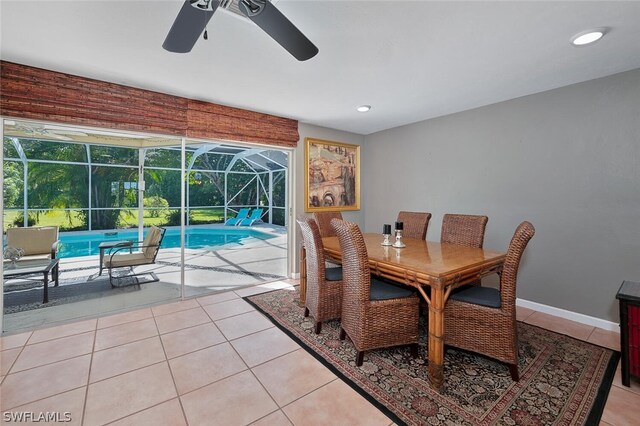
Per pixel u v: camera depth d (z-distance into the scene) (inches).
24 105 91.4
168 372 76.4
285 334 98.3
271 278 164.7
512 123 123.7
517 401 65.7
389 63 90.6
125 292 137.6
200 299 130.9
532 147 118.1
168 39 58.1
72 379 73.4
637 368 69.6
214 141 135.4
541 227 116.3
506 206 126.5
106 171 165.9
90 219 165.2
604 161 101.0
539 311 116.8
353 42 78.0
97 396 67.2
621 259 98.4
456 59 88.1
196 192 253.9
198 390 69.5
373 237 131.6
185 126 121.5
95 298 128.6
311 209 167.9
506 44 79.4
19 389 69.5
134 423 59.4
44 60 88.1
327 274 108.1
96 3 61.5
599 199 102.4
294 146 158.2
